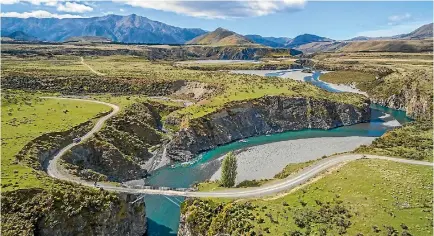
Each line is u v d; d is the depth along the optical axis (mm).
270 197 88438
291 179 98875
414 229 70312
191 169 125938
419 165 101188
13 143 102750
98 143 118188
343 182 90438
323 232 71562
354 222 74062
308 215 77562
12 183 79438
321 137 161125
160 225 92000
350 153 117875
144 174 120312
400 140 130000
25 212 73938
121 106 160625
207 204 85312
